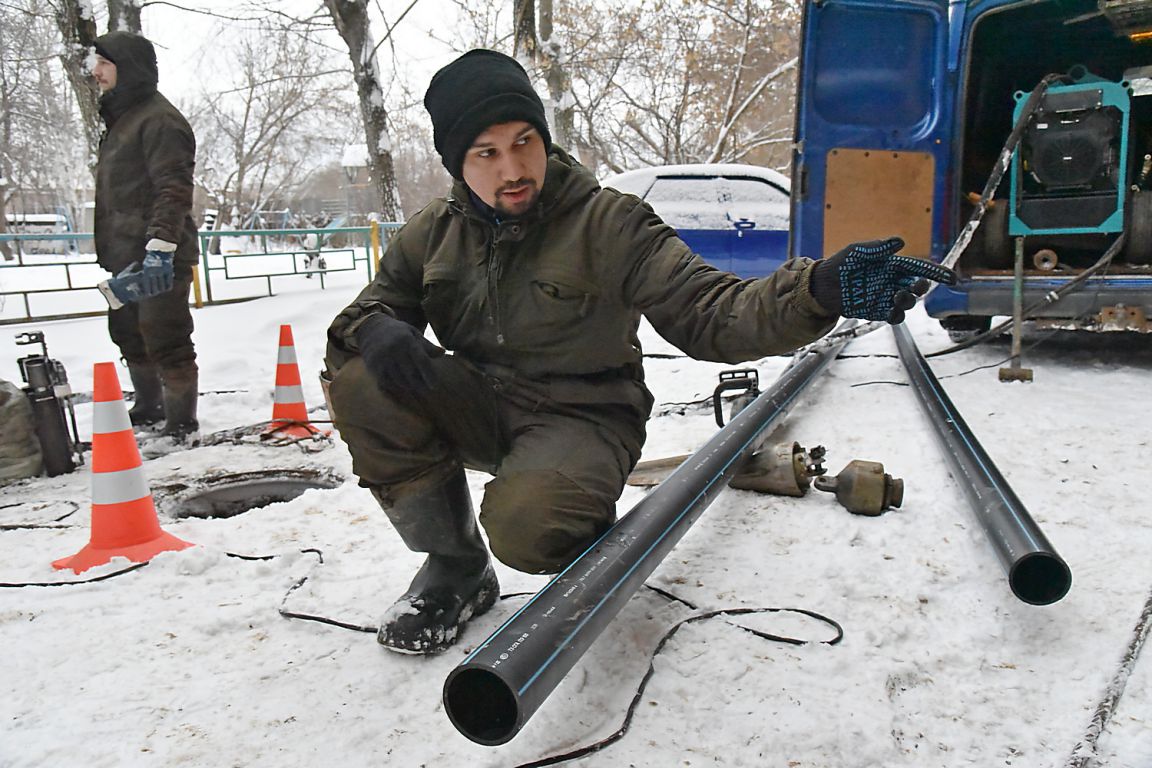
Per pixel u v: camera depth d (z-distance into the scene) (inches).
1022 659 80.7
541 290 79.4
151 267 162.4
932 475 131.4
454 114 73.2
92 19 395.5
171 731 73.7
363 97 589.3
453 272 83.1
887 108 217.6
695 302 70.4
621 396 84.8
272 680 81.7
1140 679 76.5
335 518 126.3
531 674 60.0
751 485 126.3
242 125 1374.3
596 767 66.4
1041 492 123.6
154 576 107.0
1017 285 206.4
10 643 90.5
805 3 212.5
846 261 57.4
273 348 296.4
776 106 1002.1
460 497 86.7
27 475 157.3
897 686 77.2
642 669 79.8
